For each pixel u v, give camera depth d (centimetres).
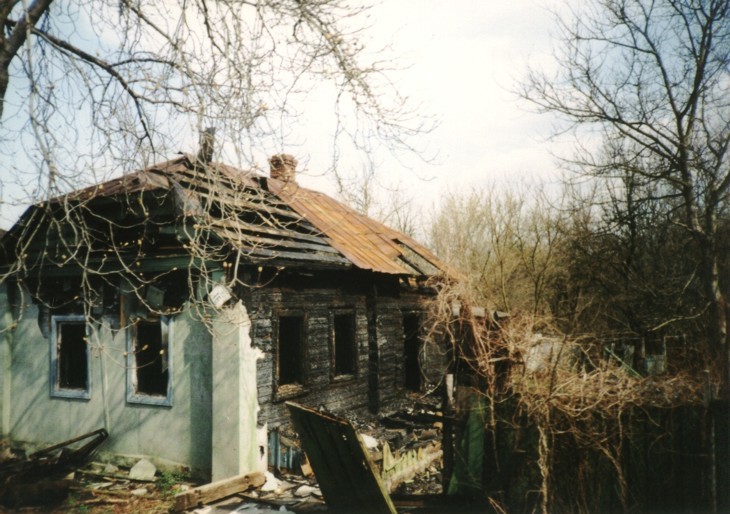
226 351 781
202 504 682
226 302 784
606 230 1216
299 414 585
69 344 983
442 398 580
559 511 501
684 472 483
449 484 563
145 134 734
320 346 982
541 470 483
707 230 1061
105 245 900
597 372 523
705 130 1106
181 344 838
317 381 962
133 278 875
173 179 793
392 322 1212
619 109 1209
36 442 958
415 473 788
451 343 588
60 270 933
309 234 1035
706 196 1084
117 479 829
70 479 803
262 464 802
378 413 1112
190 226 804
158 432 849
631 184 1227
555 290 955
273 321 857
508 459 527
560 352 499
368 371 1123
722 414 478
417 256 1423
